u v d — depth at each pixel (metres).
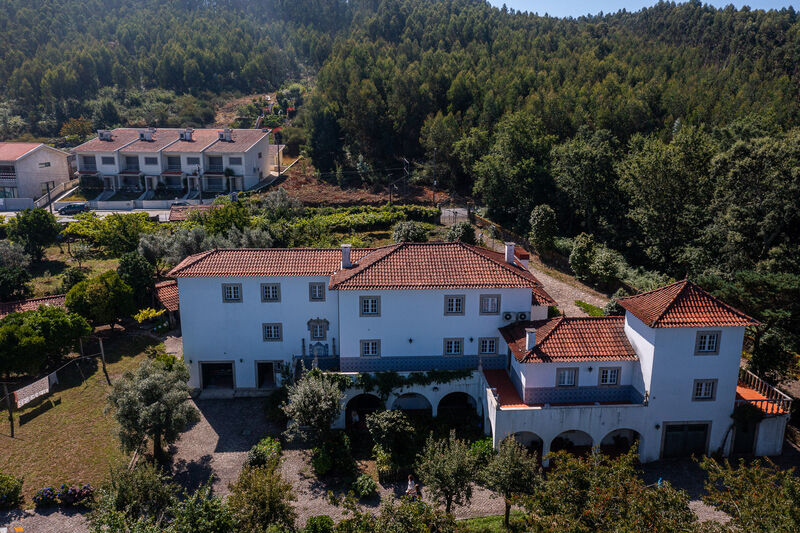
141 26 178.50
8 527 26.98
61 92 139.12
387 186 88.62
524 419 31.12
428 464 25.88
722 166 53.81
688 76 109.06
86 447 33.09
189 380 39.22
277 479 24.34
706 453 32.03
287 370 38.47
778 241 49.69
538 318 36.81
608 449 33.19
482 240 65.25
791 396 37.16
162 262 57.81
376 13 168.50
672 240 58.66
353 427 35.53
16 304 47.12
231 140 93.75
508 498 25.14
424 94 97.19
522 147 73.94
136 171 91.00
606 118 83.62
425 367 36.66
